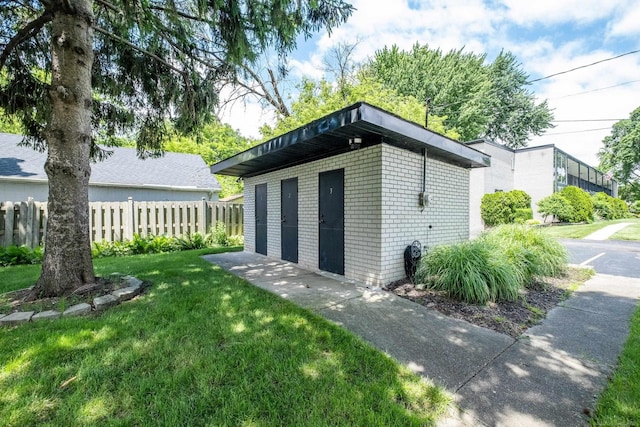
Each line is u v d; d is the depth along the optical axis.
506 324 2.90
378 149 4.23
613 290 4.07
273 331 2.63
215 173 7.73
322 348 2.34
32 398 1.70
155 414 1.60
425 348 2.40
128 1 3.55
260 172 7.38
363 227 4.48
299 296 3.74
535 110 20.50
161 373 1.96
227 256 7.02
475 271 3.54
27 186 9.61
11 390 1.76
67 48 3.31
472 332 2.71
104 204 7.62
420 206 4.85
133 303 3.30
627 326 2.85
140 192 11.72
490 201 13.62
